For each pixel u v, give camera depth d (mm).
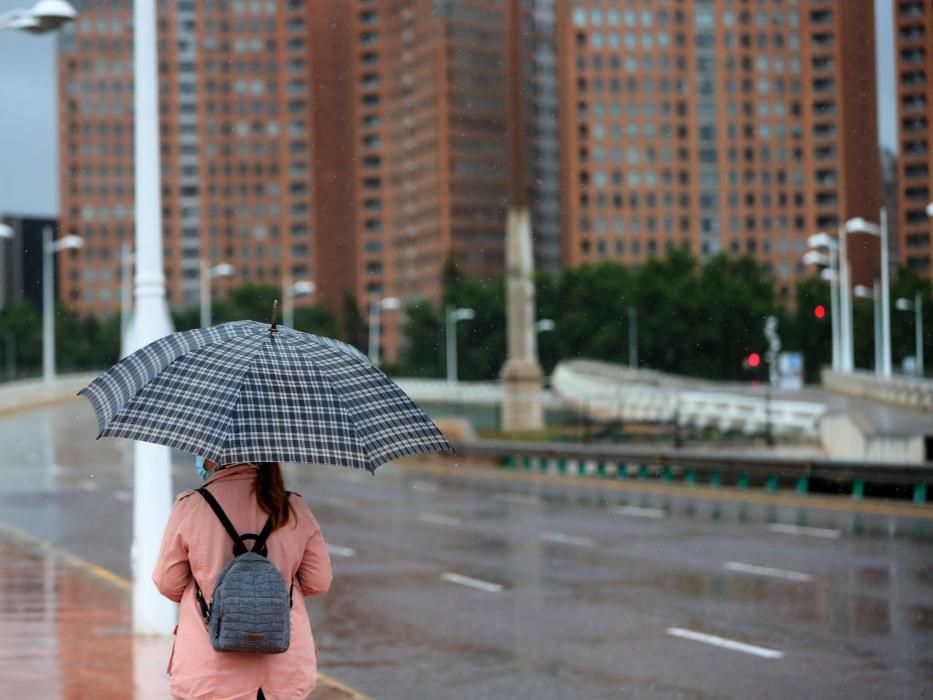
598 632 13422
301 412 5145
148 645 11609
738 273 144000
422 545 21234
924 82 86062
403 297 185000
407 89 182125
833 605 14836
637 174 175625
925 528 22125
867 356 109500
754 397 60594
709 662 11852
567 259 175625
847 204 108625
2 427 61500
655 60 174875
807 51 171625
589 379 69438
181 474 36375
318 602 15570
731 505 26922
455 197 174000
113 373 5453
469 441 42312
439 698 10586
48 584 15961
